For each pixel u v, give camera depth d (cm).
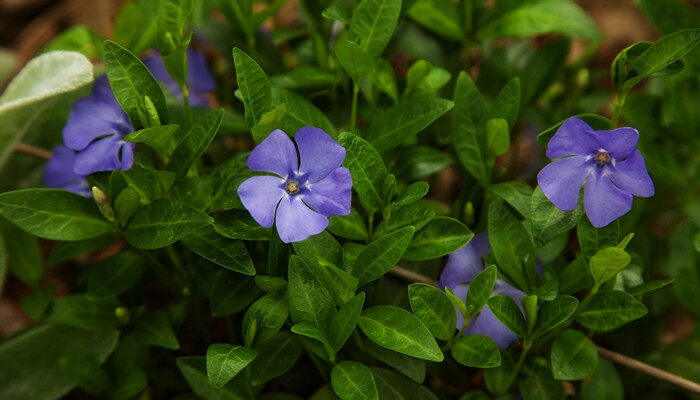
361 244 36
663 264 40
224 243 34
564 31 40
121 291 36
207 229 34
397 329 33
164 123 34
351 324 32
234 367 31
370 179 33
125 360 36
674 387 38
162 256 39
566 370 34
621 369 39
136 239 34
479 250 37
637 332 39
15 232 39
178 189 35
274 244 33
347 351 36
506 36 41
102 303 37
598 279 33
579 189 32
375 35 35
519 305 36
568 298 33
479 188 38
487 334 35
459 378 37
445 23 41
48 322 37
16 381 38
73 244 37
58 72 37
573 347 34
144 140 33
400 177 38
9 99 38
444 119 41
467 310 33
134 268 36
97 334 39
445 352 36
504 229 35
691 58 39
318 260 32
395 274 37
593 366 34
